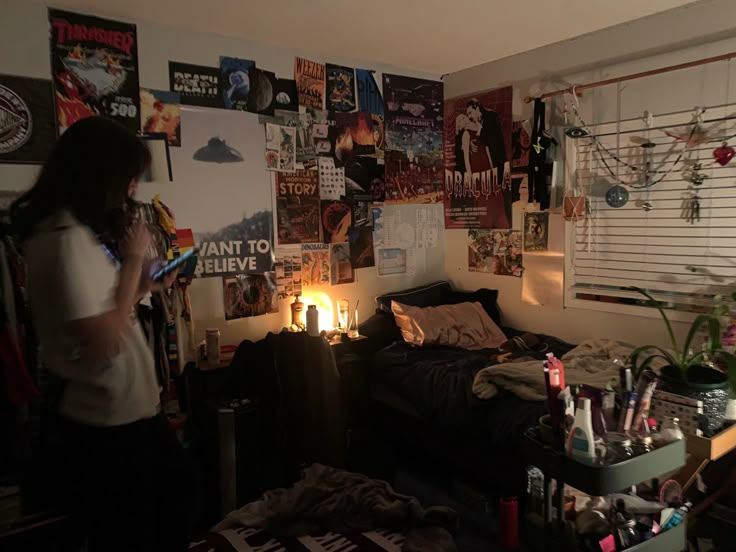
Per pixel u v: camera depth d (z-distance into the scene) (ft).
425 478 9.33
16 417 6.25
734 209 8.25
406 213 12.15
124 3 7.90
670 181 8.90
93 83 8.23
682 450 5.14
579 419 4.84
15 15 7.58
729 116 8.16
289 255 10.43
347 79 10.96
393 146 11.80
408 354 10.13
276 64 10.03
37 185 3.92
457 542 7.53
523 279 11.25
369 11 8.37
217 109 9.39
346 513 7.26
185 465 4.78
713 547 6.67
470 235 12.31
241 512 7.48
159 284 4.74
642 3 8.33
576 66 9.95
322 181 10.77
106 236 4.05
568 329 10.55
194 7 8.09
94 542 4.27
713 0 8.18
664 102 8.86
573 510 5.40
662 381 6.26
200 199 9.30
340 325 10.98
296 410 8.98
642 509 5.24
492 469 8.08
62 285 3.69
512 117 11.13
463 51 10.62
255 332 10.11
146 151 4.24
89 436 4.09
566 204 9.75
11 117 7.61
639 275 9.44
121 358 4.14
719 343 6.46
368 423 10.23
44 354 4.01
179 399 8.70
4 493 6.15
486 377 8.20
